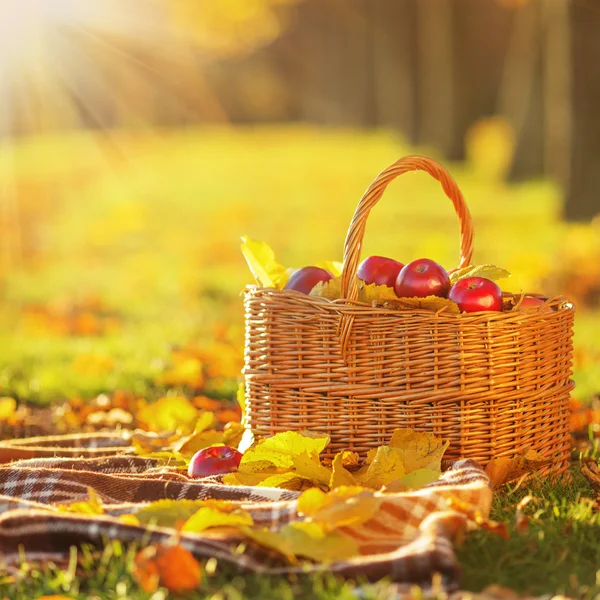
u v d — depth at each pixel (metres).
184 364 3.93
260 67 36.91
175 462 3.22
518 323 3.08
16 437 3.58
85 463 3.17
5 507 2.89
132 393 3.89
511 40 20.05
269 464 3.04
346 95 29.91
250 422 3.15
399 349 3.06
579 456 3.25
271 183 17.98
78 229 13.20
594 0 8.98
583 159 9.33
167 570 2.73
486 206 13.34
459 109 19.50
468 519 2.84
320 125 32.66
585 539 2.88
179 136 32.34
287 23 29.72
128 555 2.77
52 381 4.05
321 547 2.78
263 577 2.76
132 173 20.88
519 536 2.86
